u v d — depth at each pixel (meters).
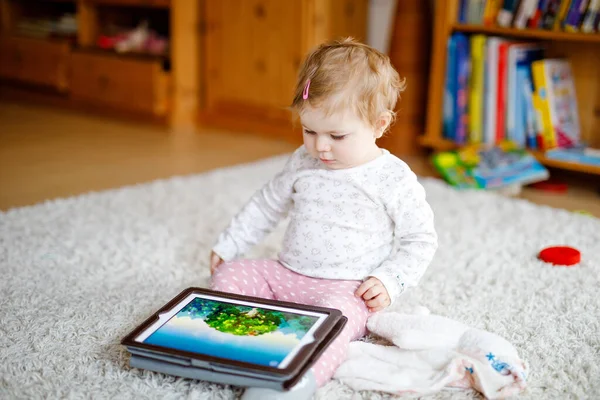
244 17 2.75
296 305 1.04
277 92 2.72
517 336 1.14
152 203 1.87
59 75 3.31
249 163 2.38
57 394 0.96
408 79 2.43
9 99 3.54
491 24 2.22
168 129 2.93
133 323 1.17
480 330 1.03
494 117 2.24
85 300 1.26
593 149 2.18
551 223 1.73
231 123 2.92
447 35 2.27
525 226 1.71
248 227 1.27
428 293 1.32
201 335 0.96
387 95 1.10
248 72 2.80
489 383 0.95
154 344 0.94
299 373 0.90
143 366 0.97
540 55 2.27
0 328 1.15
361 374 0.99
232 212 1.81
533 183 2.20
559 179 2.30
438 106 2.35
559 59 2.26
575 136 2.27
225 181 2.09
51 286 1.33
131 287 1.33
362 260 1.15
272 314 1.01
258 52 2.74
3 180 2.13
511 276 1.40
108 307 1.23
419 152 2.54
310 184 1.17
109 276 1.39
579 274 1.41
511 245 1.58
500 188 2.05
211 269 1.27
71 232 1.63
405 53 2.41
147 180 2.17
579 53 2.26
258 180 2.11
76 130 2.88
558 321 1.20
